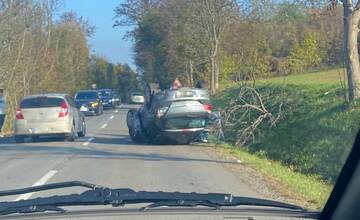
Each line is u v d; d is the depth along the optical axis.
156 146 23.39
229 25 42.19
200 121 23.25
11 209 4.46
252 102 25.64
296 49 41.22
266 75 36.72
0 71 37.25
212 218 4.33
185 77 48.91
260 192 13.08
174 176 15.09
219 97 35.16
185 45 45.28
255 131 24.62
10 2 37.75
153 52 57.50
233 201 4.71
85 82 81.00
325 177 18.31
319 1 25.44
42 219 4.35
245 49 38.06
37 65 47.56
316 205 11.79
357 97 21.53
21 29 39.81
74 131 26.36
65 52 65.06
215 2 41.69
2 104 35.16
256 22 41.94
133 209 4.60
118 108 68.94
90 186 4.94
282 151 22.12
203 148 22.56
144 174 15.46
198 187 13.41
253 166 17.73
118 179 14.59
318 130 21.50
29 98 25.69
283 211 4.59
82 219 4.39
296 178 16.45
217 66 42.22
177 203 4.60
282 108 24.91
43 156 20.09
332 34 41.09
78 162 18.16
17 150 22.39
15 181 14.70
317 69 41.91
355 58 21.45
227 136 24.92
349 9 21.16
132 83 114.06
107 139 27.05
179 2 46.44
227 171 16.28
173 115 22.92
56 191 12.21
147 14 58.94
